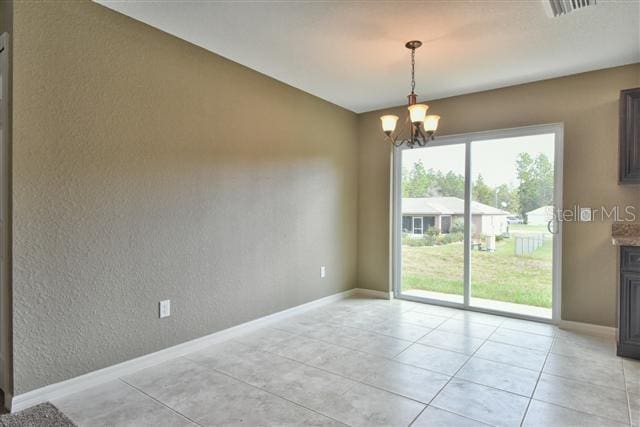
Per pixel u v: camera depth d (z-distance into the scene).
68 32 2.26
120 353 2.54
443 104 4.26
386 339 3.23
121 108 2.52
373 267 4.83
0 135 2.16
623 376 2.51
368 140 4.84
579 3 2.30
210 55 3.08
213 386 2.38
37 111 2.14
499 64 3.29
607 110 3.35
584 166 3.45
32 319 2.15
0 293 2.20
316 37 2.82
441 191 4.38
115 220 2.50
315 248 4.25
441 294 4.38
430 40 2.85
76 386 2.32
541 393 2.29
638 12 2.42
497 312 3.96
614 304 3.31
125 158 2.55
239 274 3.36
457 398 2.23
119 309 2.53
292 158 3.92
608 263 3.34
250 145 3.45
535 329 3.49
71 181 2.29
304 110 4.07
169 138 2.80
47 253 2.20
